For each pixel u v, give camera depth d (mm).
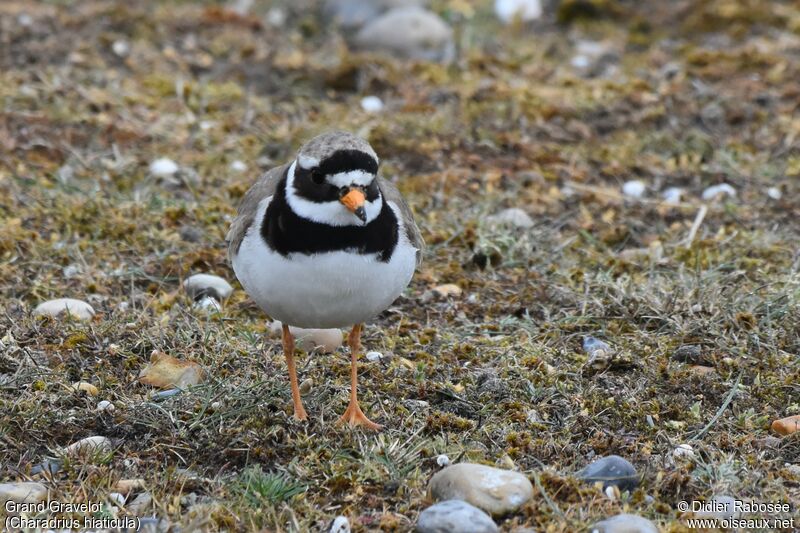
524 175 14656
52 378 9992
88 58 17625
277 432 9320
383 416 9750
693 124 16312
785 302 11336
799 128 15945
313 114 16438
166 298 11555
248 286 8930
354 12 20250
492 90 17062
